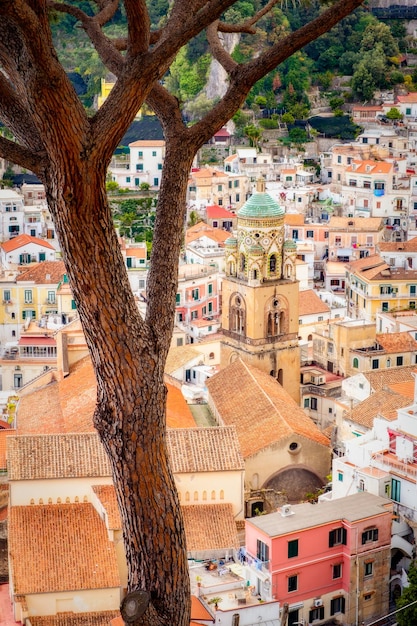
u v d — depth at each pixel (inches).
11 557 4837.6
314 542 4741.6
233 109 1854.1
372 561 4857.3
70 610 4756.4
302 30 1777.8
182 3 1985.7
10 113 1772.9
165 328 1772.9
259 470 5925.2
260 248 7091.5
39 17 1588.3
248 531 4803.2
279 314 7229.3
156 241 1843.0
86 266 1656.0
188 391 7135.8
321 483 6023.6
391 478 5191.9
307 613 4756.4
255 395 6515.8
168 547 1715.1
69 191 1620.3
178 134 1859.0
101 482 5157.5
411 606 4416.8
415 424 5113.2
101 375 1706.4
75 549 4896.7
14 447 5251.0
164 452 1727.4
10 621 4741.6
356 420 6166.3
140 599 1672.0
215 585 4626.0
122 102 1624.0
